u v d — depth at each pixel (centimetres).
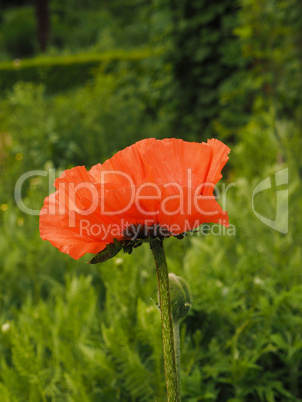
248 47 220
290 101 201
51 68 569
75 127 256
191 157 45
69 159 248
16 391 74
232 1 272
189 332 87
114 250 46
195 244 106
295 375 81
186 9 282
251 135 196
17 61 532
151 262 102
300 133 190
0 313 103
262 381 77
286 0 200
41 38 988
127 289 84
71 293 87
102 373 75
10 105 286
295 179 144
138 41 792
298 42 201
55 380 75
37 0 970
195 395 73
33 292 113
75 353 81
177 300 51
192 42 285
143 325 74
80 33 1184
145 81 318
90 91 316
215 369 76
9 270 108
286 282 94
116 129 283
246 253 108
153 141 47
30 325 81
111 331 74
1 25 1252
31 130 251
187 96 296
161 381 73
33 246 109
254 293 91
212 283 92
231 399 74
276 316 85
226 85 271
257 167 186
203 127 298
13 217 128
